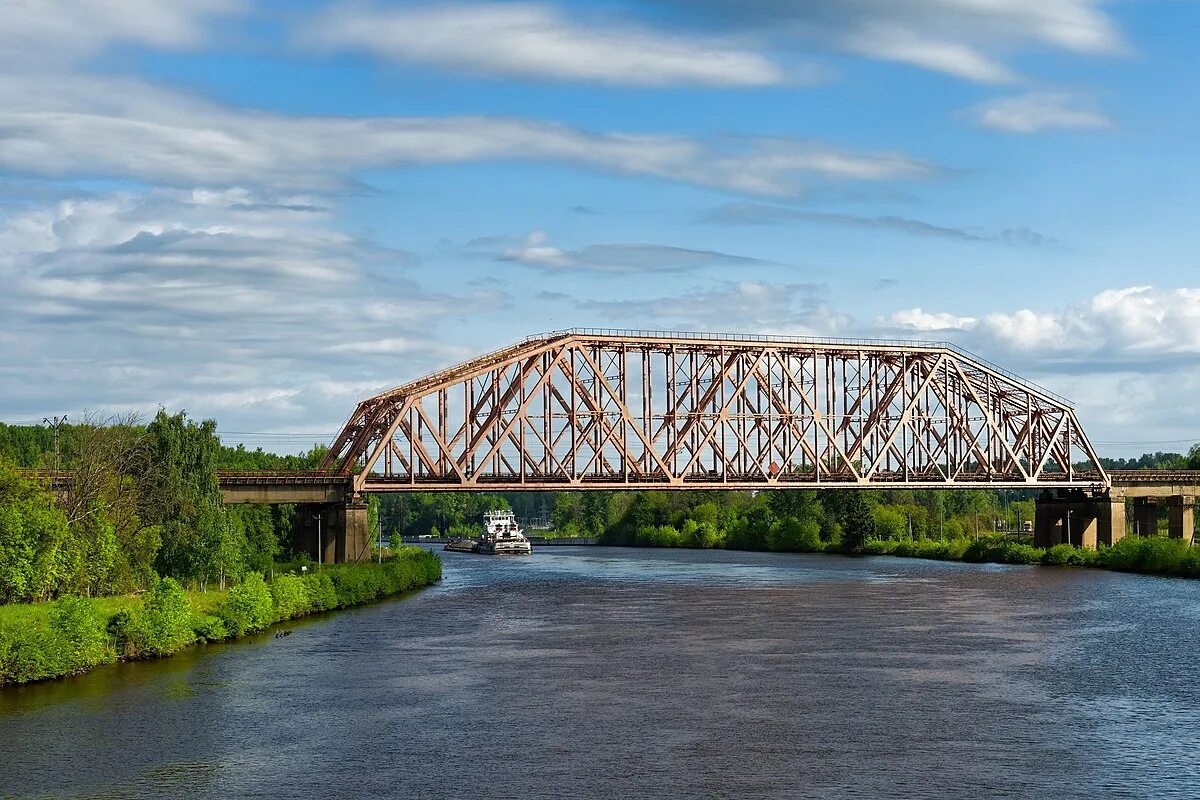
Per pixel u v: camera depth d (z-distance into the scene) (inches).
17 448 6146.7
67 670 2992.1
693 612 4382.4
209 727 2452.0
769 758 2215.8
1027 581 5600.4
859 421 6530.5
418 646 3506.4
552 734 2396.7
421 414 5516.7
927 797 1991.9
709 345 6117.1
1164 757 2215.8
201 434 4503.0
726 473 6146.7
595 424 5895.7
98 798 2004.2
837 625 3949.3
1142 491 7298.2
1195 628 3823.8
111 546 3917.3
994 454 7027.6
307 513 5634.8
